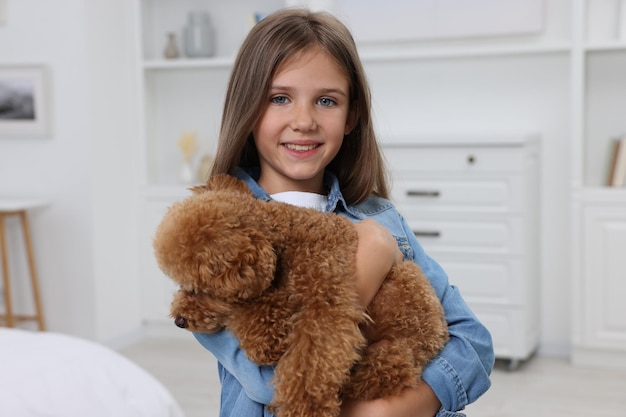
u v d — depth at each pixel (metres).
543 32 3.98
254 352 0.86
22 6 4.19
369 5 4.17
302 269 0.87
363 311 0.90
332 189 1.18
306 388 0.82
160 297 4.45
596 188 3.70
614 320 3.70
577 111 3.72
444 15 4.06
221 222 0.83
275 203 0.92
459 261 3.76
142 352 4.14
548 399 3.28
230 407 1.12
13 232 4.24
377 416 0.92
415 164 3.79
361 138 1.21
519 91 4.05
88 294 4.17
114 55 4.31
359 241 0.94
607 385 3.46
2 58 4.25
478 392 1.07
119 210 4.34
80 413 1.86
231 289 0.81
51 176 4.20
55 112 4.17
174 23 4.64
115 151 4.32
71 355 2.06
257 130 1.11
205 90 4.59
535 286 3.92
